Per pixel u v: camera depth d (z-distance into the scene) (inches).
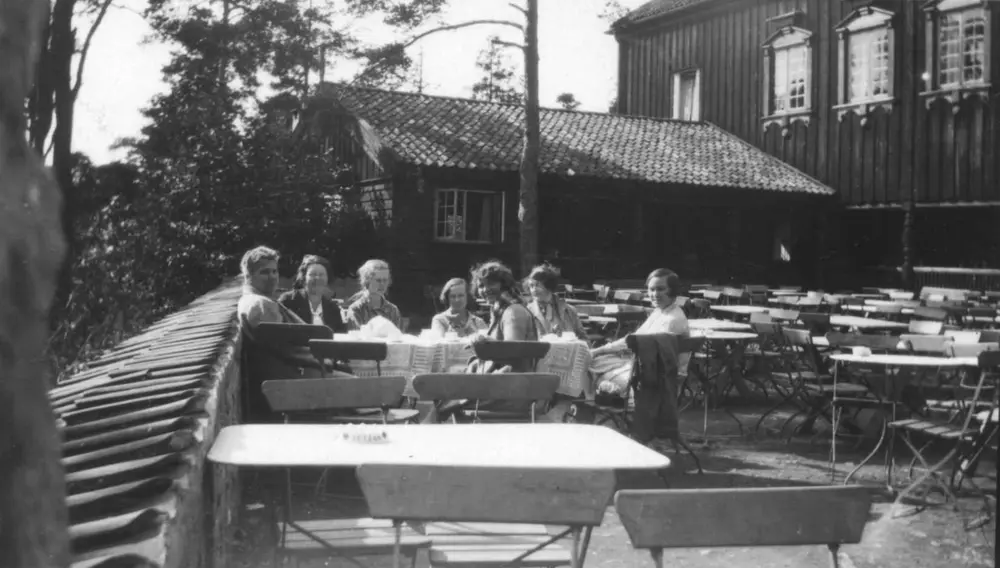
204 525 126.5
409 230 896.9
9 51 22.5
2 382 22.2
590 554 199.6
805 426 337.1
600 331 521.3
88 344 557.9
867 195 1070.4
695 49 1289.4
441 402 256.5
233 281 598.9
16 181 22.5
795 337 326.3
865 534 216.2
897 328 461.4
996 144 960.9
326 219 856.3
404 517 106.6
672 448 320.2
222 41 919.0
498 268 286.5
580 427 165.6
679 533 100.7
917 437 326.0
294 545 138.0
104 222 735.7
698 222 1045.8
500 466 107.3
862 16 1074.1
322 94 940.6
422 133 928.9
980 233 989.2
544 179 940.0
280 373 253.0
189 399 129.0
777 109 1180.5
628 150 1053.2
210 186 791.1
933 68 1008.9
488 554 132.4
